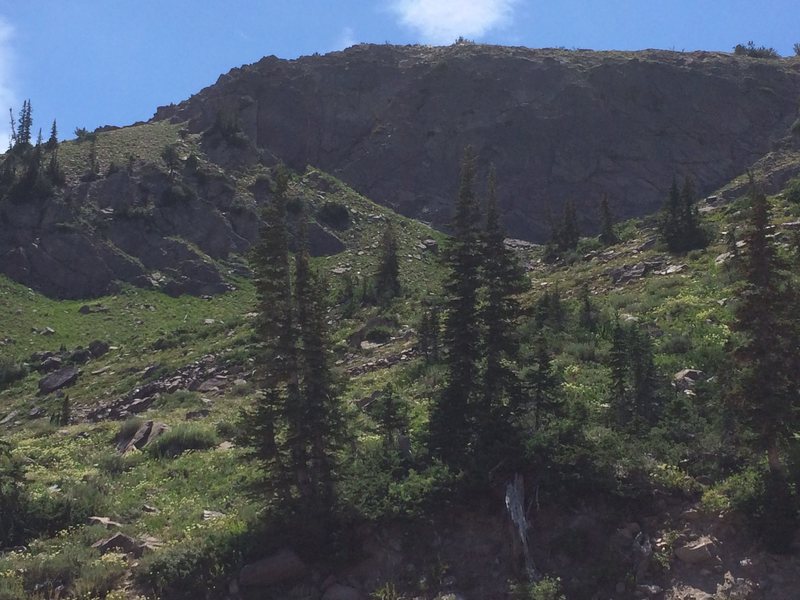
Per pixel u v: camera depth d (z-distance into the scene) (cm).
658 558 1519
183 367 4275
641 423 1922
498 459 1720
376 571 1634
